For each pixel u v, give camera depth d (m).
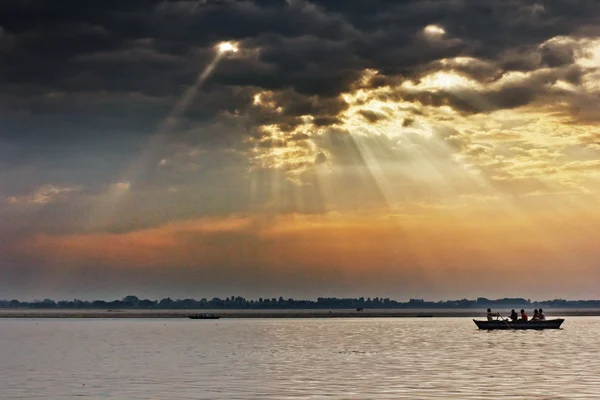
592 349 92.69
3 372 66.56
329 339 126.38
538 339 117.38
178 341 121.06
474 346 100.38
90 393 51.66
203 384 56.47
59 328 191.25
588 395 49.50
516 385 54.88
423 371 65.44
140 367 71.06
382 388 53.41
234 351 94.31
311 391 51.97
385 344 108.12
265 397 49.12
